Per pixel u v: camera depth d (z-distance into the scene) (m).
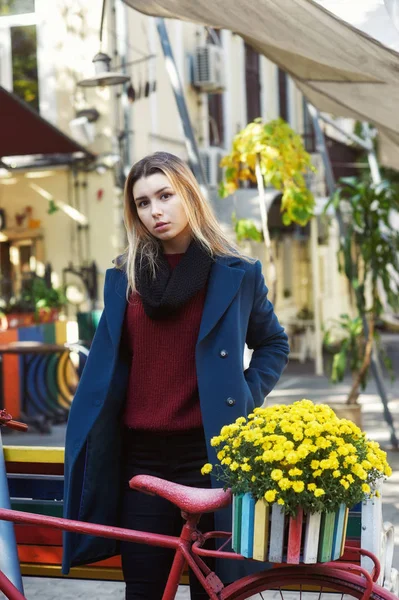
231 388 3.08
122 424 3.19
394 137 6.54
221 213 12.14
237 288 3.13
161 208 3.12
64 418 10.98
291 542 2.58
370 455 2.65
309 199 8.05
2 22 14.28
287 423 2.64
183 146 16.33
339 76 5.29
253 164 8.02
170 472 3.12
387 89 5.23
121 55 11.48
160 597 3.16
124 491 3.21
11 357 10.89
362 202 9.42
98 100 14.02
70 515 3.18
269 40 4.74
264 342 3.36
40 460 3.77
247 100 19.45
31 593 4.81
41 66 14.22
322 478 2.57
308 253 22.45
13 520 2.91
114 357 3.12
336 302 24.89
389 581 3.41
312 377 16.58
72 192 14.23
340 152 21.78
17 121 10.38
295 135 8.02
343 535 2.67
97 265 14.21
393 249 9.45
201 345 3.09
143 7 4.68
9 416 3.32
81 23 14.05
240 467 2.67
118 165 13.87
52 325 11.63
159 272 3.12
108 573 3.77
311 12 4.18
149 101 14.98
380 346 9.55
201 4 4.45
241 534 2.63
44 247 14.41
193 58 16.61
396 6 4.14
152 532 3.15
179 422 3.09
